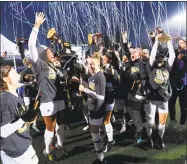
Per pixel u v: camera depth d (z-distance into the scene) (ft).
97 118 10.46
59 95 11.35
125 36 15.71
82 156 12.42
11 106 6.93
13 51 17.87
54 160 12.03
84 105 14.83
